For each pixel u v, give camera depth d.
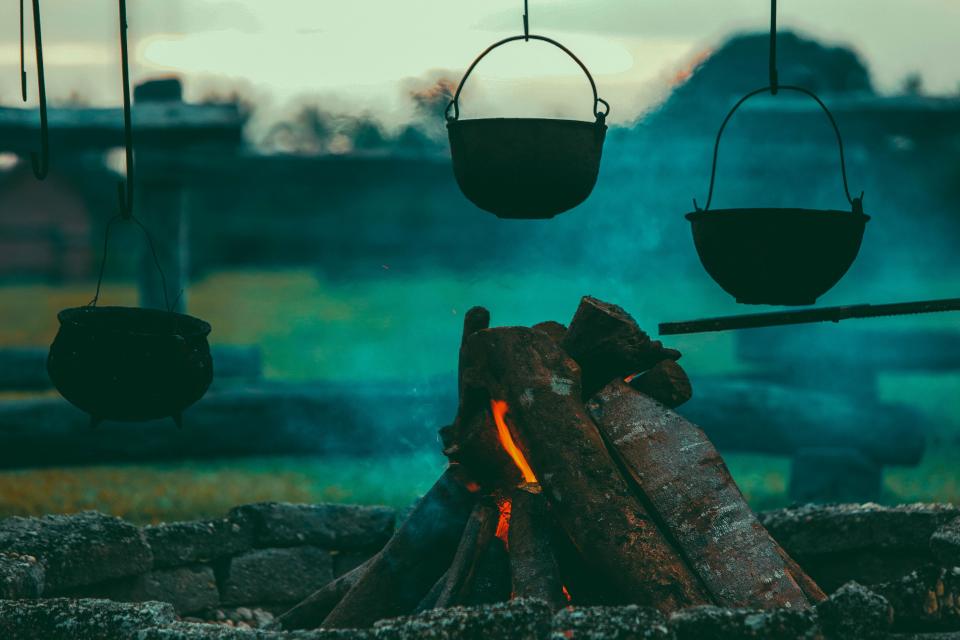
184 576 4.68
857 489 8.10
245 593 4.85
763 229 3.42
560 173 3.52
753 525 3.59
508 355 3.80
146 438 8.11
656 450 3.71
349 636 3.06
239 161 10.34
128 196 3.72
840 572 4.46
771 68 3.60
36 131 9.68
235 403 8.25
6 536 4.14
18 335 18.36
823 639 2.97
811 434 8.34
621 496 3.53
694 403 8.46
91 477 9.34
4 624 3.30
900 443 8.25
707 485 3.64
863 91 11.34
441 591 3.84
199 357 3.69
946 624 3.23
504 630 3.02
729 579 3.47
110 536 4.34
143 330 3.85
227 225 16.11
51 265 30.44
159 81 10.04
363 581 3.94
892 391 14.62
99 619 3.27
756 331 9.09
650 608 3.04
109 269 29.70
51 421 7.99
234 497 8.33
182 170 9.87
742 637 2.94
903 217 12.44
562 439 3.62
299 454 8.35
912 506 4.38
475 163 3.53
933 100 10.45
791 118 10.48
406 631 3.01
